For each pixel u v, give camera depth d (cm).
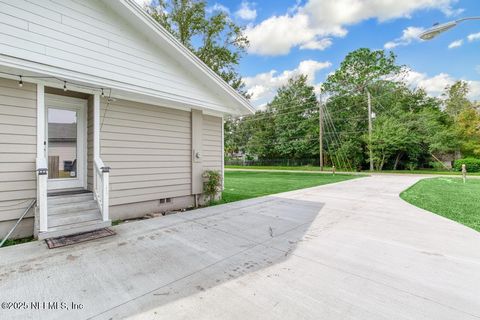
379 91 2538
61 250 314
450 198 702
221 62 1558
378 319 183
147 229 413
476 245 341
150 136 543
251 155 3238
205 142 685
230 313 188
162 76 527
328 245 343
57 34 380
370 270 266
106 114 469
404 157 2183
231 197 761
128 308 194
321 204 633
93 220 391
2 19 330
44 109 414
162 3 1370
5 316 184
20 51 343
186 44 1435
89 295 213
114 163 481
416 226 435
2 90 355
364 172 1966
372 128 2167
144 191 530
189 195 632
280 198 721
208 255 305
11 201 363
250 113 738
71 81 405
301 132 2794
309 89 2897
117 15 455
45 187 334
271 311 192
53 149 455
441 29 540
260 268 270
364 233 396
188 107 621
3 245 340
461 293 220
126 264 276
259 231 407
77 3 404
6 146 358
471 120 1906
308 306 199
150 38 502
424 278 248
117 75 453
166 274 254
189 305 199
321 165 2128
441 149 1933
